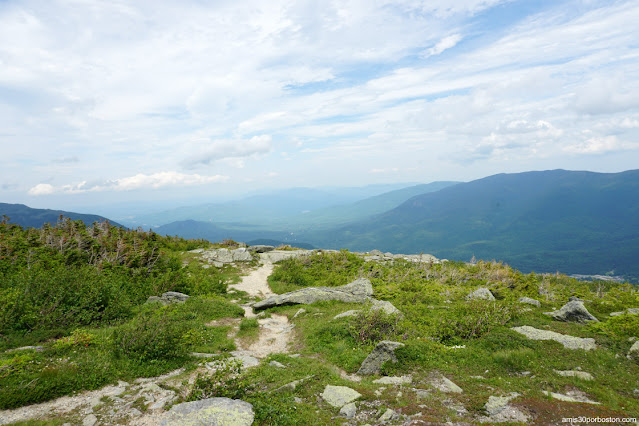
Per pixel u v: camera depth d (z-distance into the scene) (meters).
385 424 9.23
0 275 22.44
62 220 43.62
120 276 28.38
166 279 29.50
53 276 19.48
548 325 18.08
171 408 9.48
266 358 15.57
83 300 18.77
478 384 11.71
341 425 9.41
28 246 31.92
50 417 9.11
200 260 47.09
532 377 12.50
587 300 28.84
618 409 9.32
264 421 9.12
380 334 17.95
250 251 55.91
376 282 37.72
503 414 9.20
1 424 8.54
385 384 12.09
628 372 12.77
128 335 14.44
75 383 10.90
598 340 15.38
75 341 13.82
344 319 20.55
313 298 28.09
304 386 12.12
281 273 40.56
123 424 8.92
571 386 11.72
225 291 33.78
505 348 15.27
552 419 8.74
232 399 9.68
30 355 12.29
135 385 11.63
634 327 15.81
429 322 20.00
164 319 15.78
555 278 48.44
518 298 29.41
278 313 26.11
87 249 36.00
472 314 19.84
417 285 34.34
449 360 14.31
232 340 19.02
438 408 9.84
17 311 15.88
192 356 14.98
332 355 16.12
